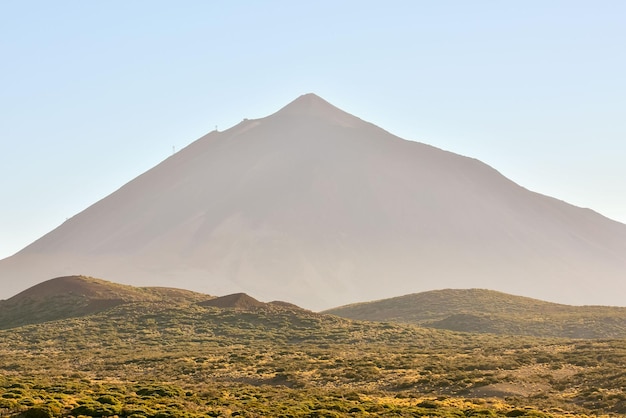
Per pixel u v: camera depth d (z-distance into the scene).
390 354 147.62
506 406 91.81
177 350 163.00
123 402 85.06
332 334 188.12
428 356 142.00
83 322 196.50
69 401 83.31
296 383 115.75
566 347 149.00
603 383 104.19
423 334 193.38
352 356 144.62
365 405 88.62
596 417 83.88
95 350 165.38
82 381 112.25
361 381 115.62
